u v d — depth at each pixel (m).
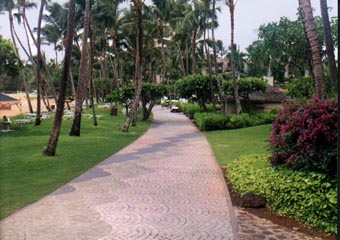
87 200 8.20
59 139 20.28
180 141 21.09
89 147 17.31
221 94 38.41
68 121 32.69
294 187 6.82
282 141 7.77
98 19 32.88
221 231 6.30
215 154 15.66
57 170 11.77
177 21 49.94
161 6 42.56
